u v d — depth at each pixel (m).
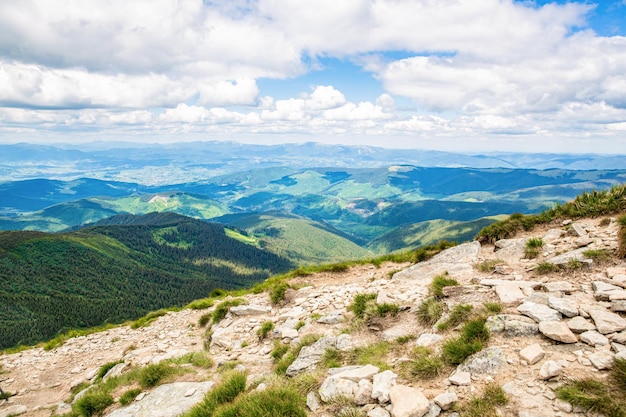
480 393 6.19
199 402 9.02
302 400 7.54
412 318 10.57
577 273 10.27
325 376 8.31
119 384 12.91
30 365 20.12
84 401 11.59
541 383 6.06
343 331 11.27
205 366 12.43
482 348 7.41
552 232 14.45
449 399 6.11
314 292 16.86
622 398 5.37
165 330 20.20
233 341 14.13
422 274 14.84
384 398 6.61
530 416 5.40
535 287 9.86
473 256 14.77
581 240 12.44
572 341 6.89
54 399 15.21
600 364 6.08
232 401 8.53
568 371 6.16
